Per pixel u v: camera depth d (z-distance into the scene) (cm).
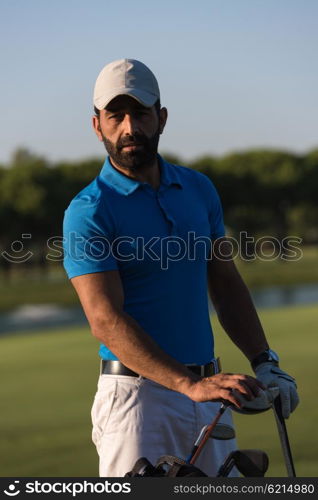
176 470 332
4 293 8069
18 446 847
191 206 429
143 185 414
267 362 420
